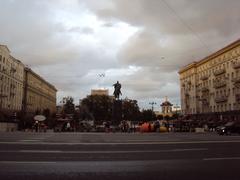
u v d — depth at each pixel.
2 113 72.44
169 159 12.34
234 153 14.39
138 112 116.38
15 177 8.53
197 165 10.91
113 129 52.62
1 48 91.00
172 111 146.00
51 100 172.88
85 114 107.94
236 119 78.50
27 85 121.12
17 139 22.28
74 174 9.05
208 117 92.94
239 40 78.38
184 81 114.56
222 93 87.62
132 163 11.20
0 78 90.31
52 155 13.03
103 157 12.72
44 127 52.38
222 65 88.00
